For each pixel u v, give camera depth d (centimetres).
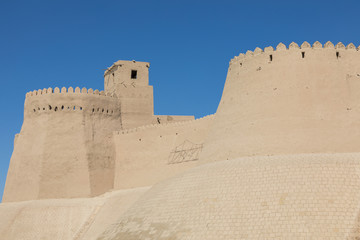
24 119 6631
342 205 3584
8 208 6053
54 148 6259
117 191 6162
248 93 4606
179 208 4166
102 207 5869
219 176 4181
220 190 4053
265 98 4478
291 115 4316
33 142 6369
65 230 5703
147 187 5806
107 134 6575
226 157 4500
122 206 5612
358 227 3441
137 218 4409
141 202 4653
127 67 7188
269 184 3878
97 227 5556
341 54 4503
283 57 4547
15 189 6322
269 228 3616
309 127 4244
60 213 5875
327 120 4256
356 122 4247
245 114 4538
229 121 4656
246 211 3788
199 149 5638
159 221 4181
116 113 6856
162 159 6003
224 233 3741
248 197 3869
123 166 6366
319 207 3609
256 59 4666
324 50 4509
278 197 3762
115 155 6506
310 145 4178
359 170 3775
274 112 4381
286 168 3931
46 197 6094
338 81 4400
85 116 6456
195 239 3806
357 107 4319
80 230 5656
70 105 6431
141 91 7162
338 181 3731
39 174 6166
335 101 4328
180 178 4506
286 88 4431
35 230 5741
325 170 3819
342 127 4225
